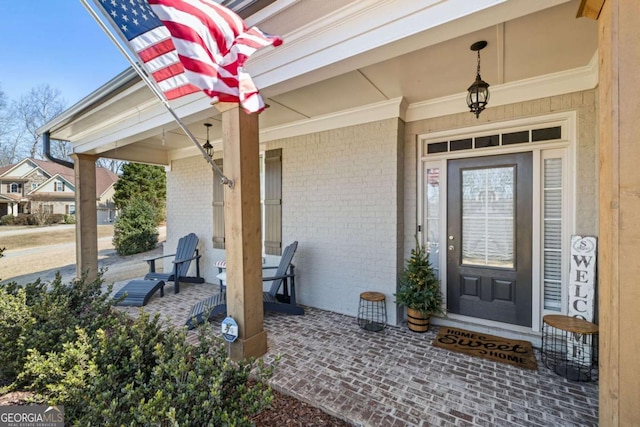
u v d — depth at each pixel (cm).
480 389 236
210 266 599
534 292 321
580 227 292
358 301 398
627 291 128
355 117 394
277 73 249
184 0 169
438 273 375
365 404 217
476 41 236
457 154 359
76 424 141
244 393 162
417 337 330
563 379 249
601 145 143
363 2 199
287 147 465
